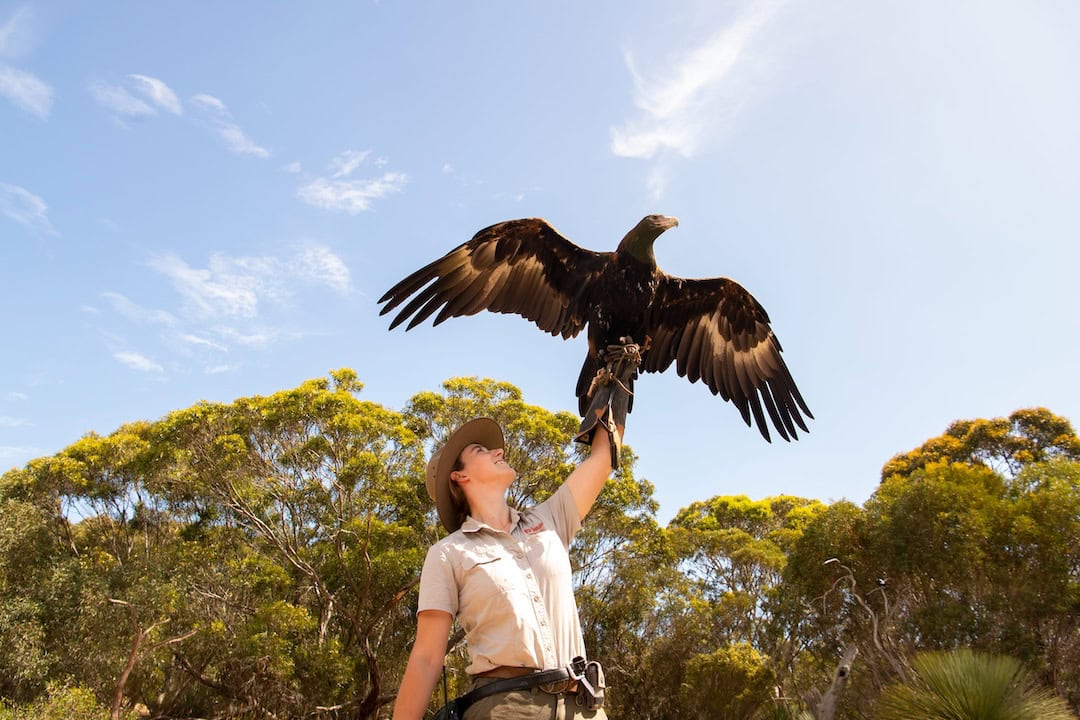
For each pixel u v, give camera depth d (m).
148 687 20.34
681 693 21.05
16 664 17.30
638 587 21.45
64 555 21.48
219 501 20.52
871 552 17.80
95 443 23.77
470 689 2.26
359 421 18.91
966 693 8.07
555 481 19.53
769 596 24.72
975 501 17.38
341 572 18.44
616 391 2.97
